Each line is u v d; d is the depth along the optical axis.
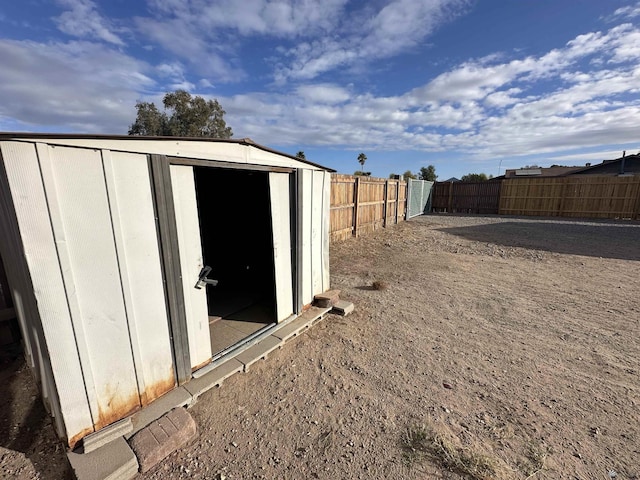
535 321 4.13
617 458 1.97
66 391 1.84
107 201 1.96
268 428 2.25
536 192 18.00
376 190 11.71
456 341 3.59
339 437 2.17
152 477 1.83
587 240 10.02
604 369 3.00
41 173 1.65
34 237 1.65
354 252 8.46
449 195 21.16
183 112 23.30
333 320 4.16
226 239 5.98
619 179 15.67
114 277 2.03
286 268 3.77
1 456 2.00
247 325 3.71
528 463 1.93
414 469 1.91
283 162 3.47
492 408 2.46
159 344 2.35
